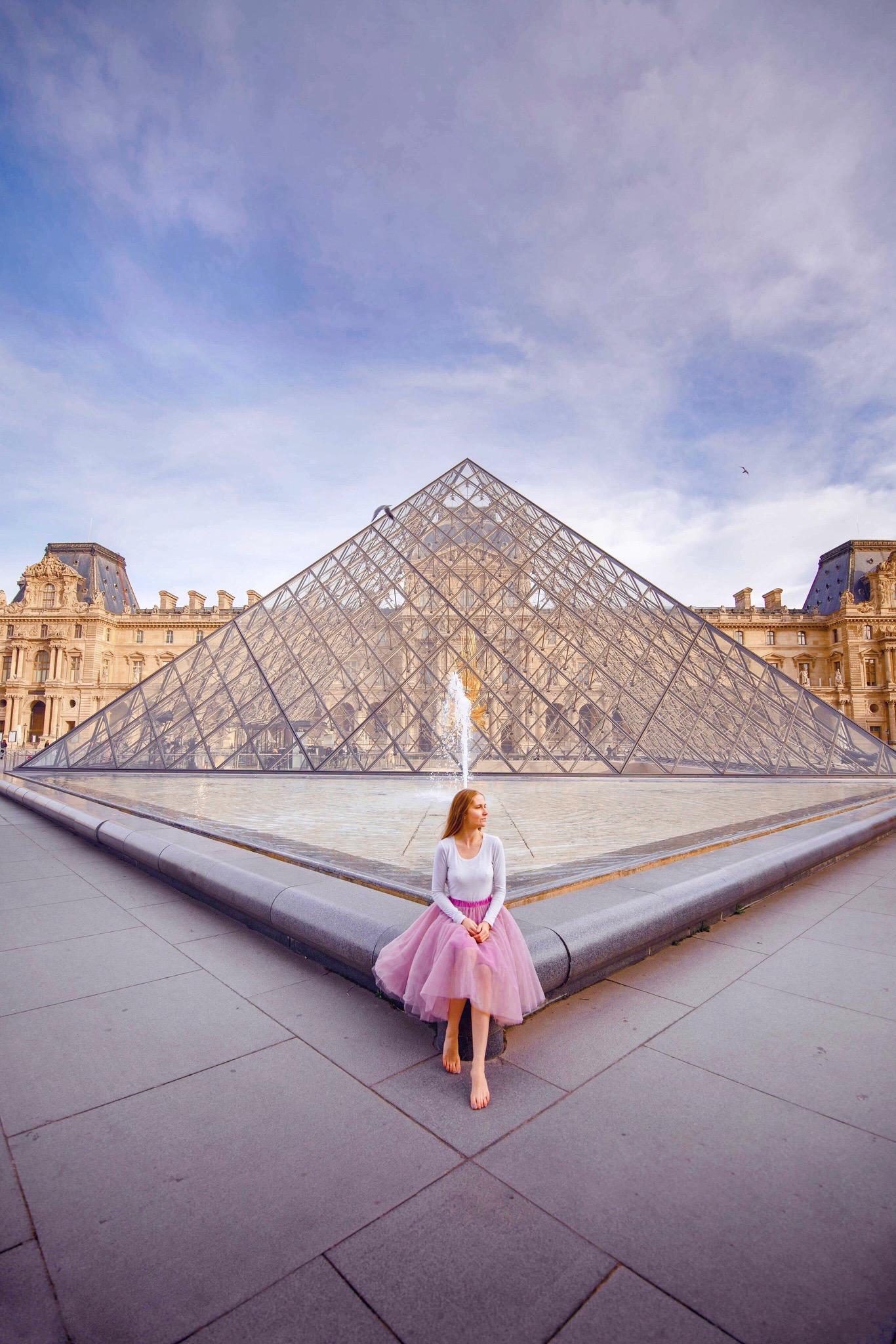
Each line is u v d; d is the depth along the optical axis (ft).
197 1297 9.17
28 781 87.45
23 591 404.16
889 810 52.85
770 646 377.30
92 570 418.31
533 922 19.61
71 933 25.25
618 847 36.83
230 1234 10.30
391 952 16.97
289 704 114.42
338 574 138.21
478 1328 8.68
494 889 16.44
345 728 112.57
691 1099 13.99
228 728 112.37
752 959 22.52
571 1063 15.53
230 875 27.27
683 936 24.89
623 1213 10.73
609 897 22.80
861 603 360.48
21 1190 11.19
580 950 18.86
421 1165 11.92
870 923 26.86
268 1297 9.19
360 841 38.37
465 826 16.76
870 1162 11.96
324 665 119.96
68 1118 13.25
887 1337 8.51
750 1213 10.71
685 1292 9.25
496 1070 15.23
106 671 385.50
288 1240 10.21
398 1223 10.53
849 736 112.98
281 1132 12.86
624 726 111.86
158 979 20.58
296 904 22.81
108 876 35.50
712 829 44.19
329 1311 8.94
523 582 132.16
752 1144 12.47
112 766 112.57
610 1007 18.63
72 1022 17.51
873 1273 9.56
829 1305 9.02
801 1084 14.58
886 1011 18.37
